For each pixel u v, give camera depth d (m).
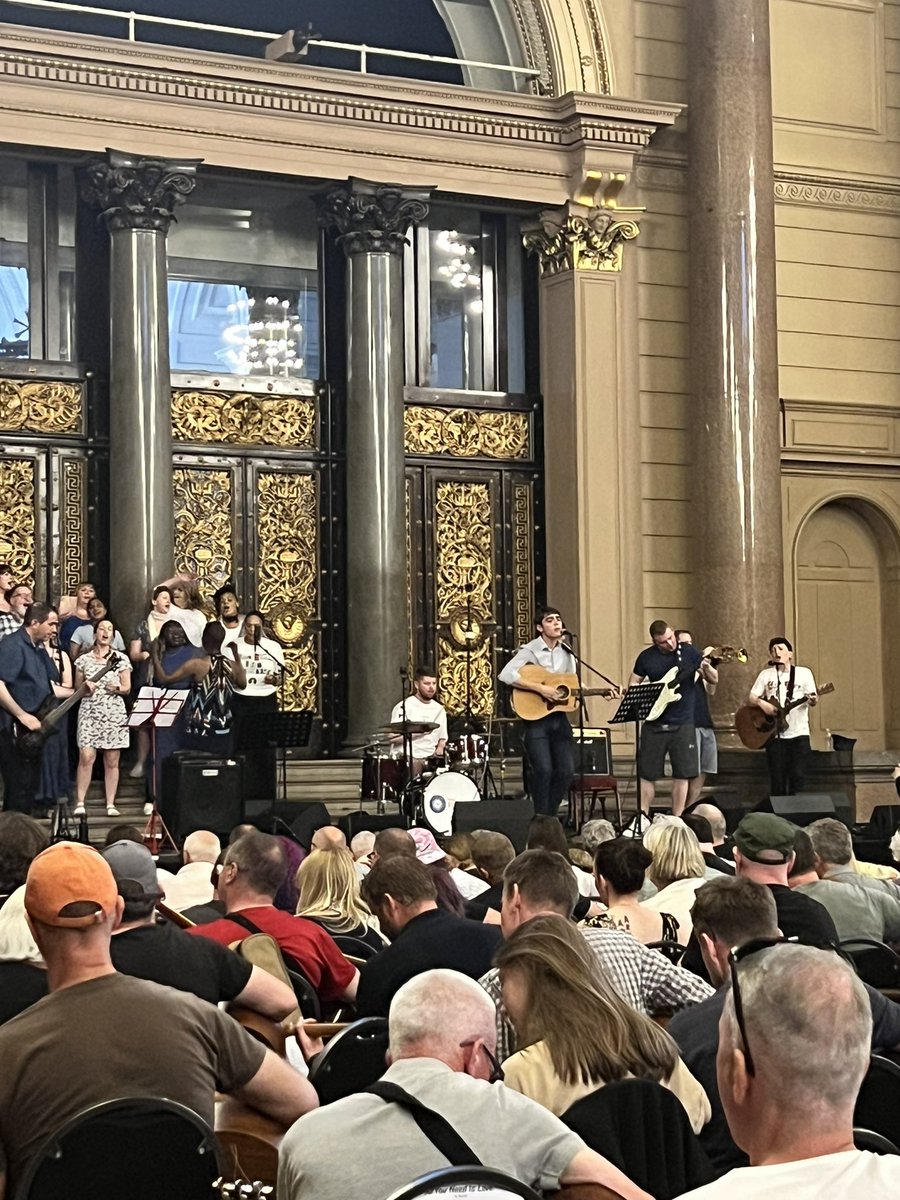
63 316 15.38
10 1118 3.25
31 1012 3.35
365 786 13.76
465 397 16.73
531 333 17.06
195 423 15.79
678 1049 3.83
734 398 16.34
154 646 13.48
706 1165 3.46
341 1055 4.16
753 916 4.25
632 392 16.67
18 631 12.08
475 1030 3.14
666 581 16.75
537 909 4.72
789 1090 2.23
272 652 14.07
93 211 15.41
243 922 5.39
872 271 18.03
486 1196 2.59
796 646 17.52
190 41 16.25
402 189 15.65
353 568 15.80
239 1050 3.50
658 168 16.89
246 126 15.09
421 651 16.41
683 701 14.16
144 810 13.52
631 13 16.84
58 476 15.18
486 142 16.00
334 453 16.23
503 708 16.67
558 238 16.52
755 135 16.44
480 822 11.82
